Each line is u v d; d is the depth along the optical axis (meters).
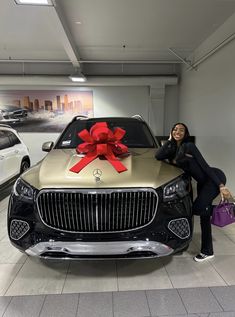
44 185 2.17
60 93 8.73
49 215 2.16
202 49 6.46
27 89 8.65
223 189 2.51
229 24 4.90
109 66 8.69
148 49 6.96
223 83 5.30
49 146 3.49
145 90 8.80
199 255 2.71
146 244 2.12
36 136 8.88
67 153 2.96
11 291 2.26
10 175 5.12
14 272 2.54
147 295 2.18
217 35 5.51
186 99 8.02
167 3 4.29
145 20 5.00
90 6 4.36
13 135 5.65
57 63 8.60
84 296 2.18
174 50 7.04
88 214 2.11
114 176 2.21
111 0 4.16
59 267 2.61
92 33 5.68
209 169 2.54
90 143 2.63
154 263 2.66
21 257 2.81
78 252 2.13
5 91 8.64
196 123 7.10
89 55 7.50
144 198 2.12
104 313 1.99
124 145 3.04
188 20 5.02
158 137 8.07
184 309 2.02
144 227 2.13
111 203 2.11
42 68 8.62
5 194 5.43
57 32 4.89
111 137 2.63
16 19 4.88
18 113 8.75
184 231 2.25
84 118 3.94
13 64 8.59
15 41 6.16
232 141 4.93
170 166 2.56
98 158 2.55
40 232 2.17
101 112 8.87
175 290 2.24
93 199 2.10
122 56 7.64
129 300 2.13
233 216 2.61
